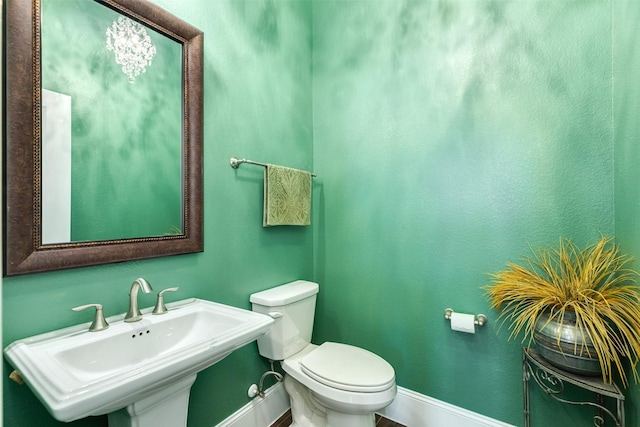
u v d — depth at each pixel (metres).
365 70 1.86
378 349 1.81
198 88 1.32
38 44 0.90
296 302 1.62
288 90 1.85
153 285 1.18
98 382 0.67
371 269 1.83
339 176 1.95
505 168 1.45
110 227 1.07
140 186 1.15
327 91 2.01
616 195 1.22
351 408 1.27
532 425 1.40
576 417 1.31
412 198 1.70
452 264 1.58
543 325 1.18
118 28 1.09
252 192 1.60
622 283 1.19
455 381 1.58
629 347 1.10
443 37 1.60
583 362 1.08
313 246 2.05
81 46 1.00
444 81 1.60
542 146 1.38
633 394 1.10
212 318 1.17
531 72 1.40
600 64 1.27
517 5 1.42
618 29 1.20
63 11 0.96
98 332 0.95
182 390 1.02
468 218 1.54
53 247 0.91
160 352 1.06
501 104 1.46
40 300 0.90
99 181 1.04
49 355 0.80
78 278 0.98
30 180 0.87
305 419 1.58
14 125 0.84
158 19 1.18
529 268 1.40
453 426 1.57
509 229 1.45
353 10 1.91
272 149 1.73
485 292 1.50
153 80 1.19
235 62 1.51
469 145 1.54
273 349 1.55
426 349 1.66
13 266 0.83
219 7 1.43
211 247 1.39
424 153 1.66
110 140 1.07
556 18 1.35
